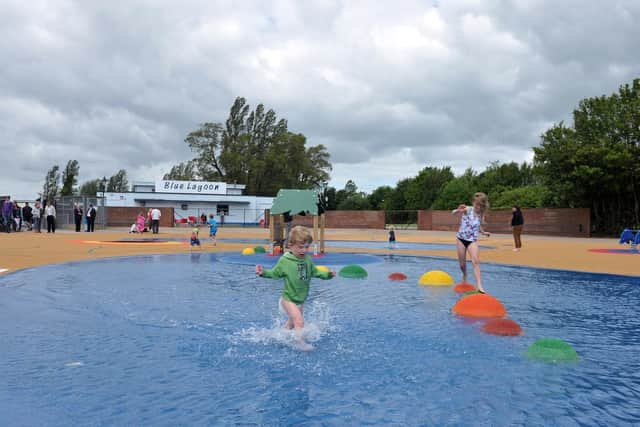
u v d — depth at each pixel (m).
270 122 81.75
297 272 5.67
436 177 76.06
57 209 38.72
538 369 4.41
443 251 18.70
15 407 3.46
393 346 5.14
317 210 15.71
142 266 12.75
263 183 75.81
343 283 9.85
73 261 13.84
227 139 77.50
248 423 3.24
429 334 5.65
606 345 5.26
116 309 7.03
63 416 3.31
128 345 5.14
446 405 3.57
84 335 5.55
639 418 3.36
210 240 26.23
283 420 3.29
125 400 3.62
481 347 5.12
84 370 4.31
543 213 33.88
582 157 30.72
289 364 4.50
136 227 32.53
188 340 5.34
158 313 6.75
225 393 3.78
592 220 33.09
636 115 30.52
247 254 15.88
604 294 8.65
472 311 6.72
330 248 20.41
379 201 87.62
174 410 3.44
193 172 80.69
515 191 50.22
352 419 3.32
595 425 3.25
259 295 8.23
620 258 15.29
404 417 3.35
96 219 38.62
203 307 7.17
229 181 75.81
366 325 6.10
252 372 4.27
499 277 11.01
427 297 8.18
